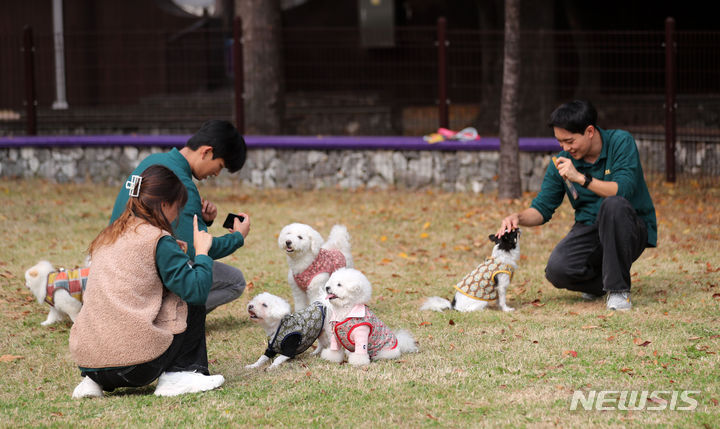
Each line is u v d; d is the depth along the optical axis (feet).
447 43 39.09
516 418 11.68
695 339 15.55
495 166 36.96
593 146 18.57
